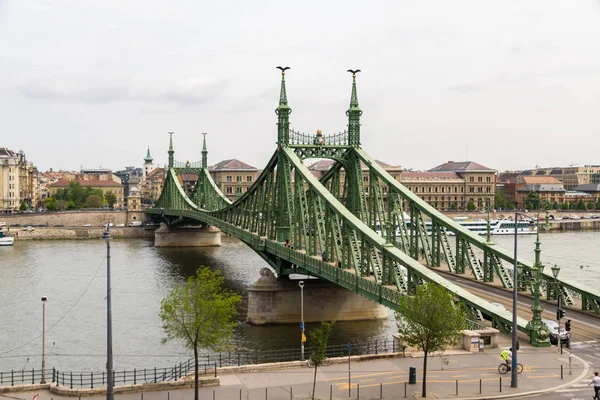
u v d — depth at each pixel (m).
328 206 83.81
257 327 89.56
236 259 168.00
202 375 49.44
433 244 89.44
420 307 46.25
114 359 75.75
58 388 47.16
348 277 73.56
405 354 54.03
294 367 51.84
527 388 45.78
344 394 45.09
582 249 180.88
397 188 89.31
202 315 47.47
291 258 87.94
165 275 136.12
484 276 82.38
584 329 61.91
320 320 91.88
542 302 72.81
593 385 44.28
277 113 98.44
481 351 54.78
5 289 118.00
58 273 137.50
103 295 112.81
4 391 47.25
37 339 84.75
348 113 97.88
